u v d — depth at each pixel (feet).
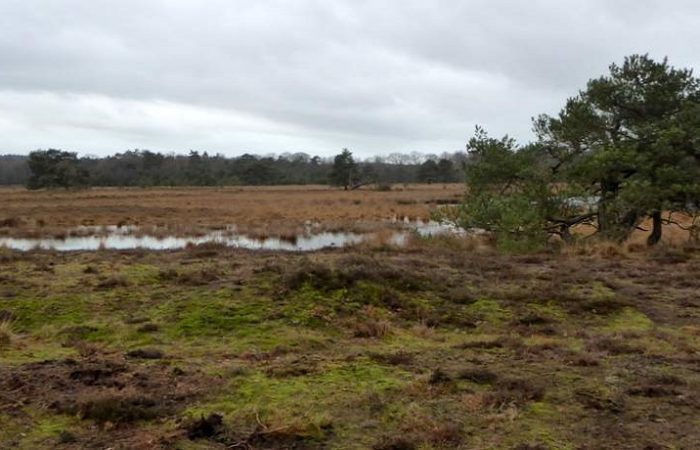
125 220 111.96
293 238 86.53
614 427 15.38
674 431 15.17
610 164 55.62
